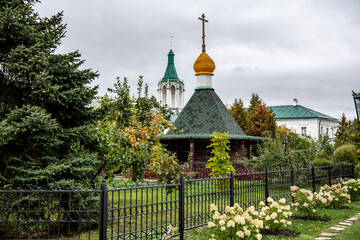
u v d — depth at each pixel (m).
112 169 11.23
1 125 6.57
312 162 17.45
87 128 8.40
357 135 15.42
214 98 25.11
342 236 7.48
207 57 25.62
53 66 8.33
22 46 7.64
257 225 6.72
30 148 7.57
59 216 5.95
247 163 17.83
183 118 24.52
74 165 7.88
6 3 8.45
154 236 7.66
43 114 7.16
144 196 13.95
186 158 23.97
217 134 14.86
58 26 9.20
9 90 8.25
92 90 8.52
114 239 7.37
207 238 7.26
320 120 55.62
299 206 9.64
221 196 8.71
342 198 11.38
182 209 7.26
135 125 11.36
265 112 36.34
